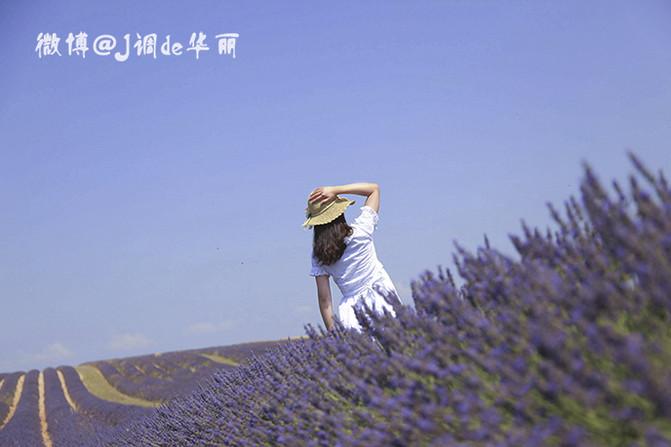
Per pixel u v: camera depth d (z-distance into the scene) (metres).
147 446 7.74
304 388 3.56
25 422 24.95
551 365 1.73
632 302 1.84
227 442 4.55
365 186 4.86
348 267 4.70
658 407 1.46
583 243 2.28
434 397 2.28
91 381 37.38
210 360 32.50
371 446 2.42
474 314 2.36
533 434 1.66
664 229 1.81
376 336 3.17
